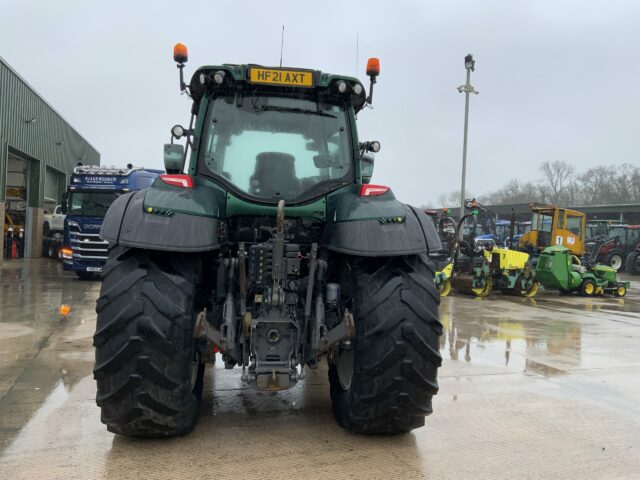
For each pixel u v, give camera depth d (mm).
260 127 3734
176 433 3188
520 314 10000
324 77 3723
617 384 4965
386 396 3084
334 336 3166
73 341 6246
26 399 4078
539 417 3979
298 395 4344
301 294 3467
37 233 22562
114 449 3133
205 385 4598
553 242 16578
